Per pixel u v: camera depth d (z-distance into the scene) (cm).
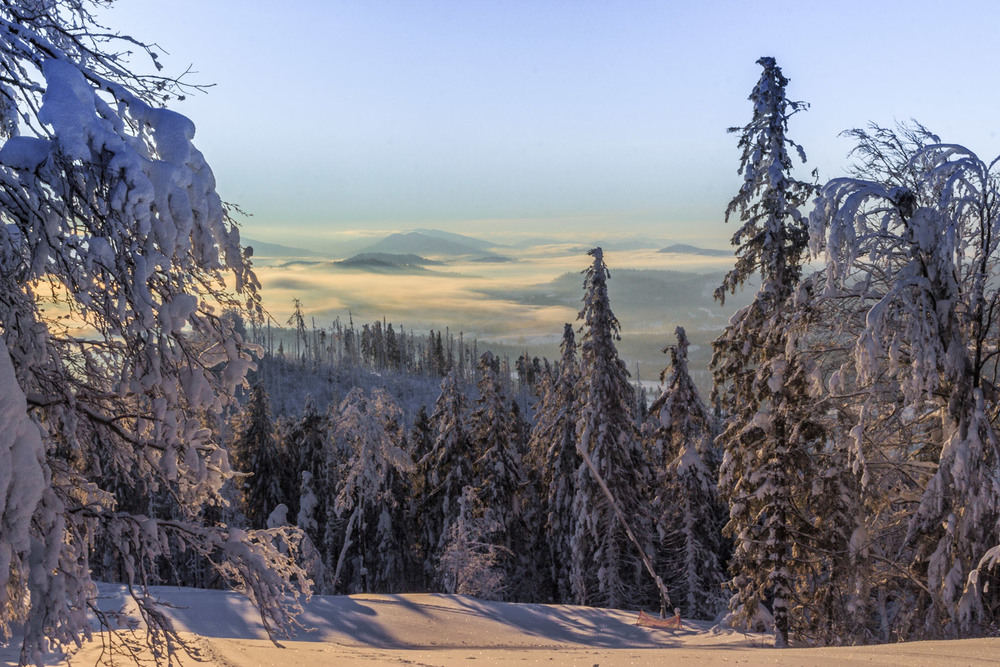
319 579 3597
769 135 2241
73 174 637
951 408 1719
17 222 661
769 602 2316
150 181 650
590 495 3294
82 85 659
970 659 1001
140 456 794
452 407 4434
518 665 1174
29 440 620
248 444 4809
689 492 3266
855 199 1730
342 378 18025
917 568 1864
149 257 657
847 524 2091
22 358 709
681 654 1354
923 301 1695
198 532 772
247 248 733
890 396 1822
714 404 2422
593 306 3284
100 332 716
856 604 2003
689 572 3288
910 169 1772
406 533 4578
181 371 729
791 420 2178
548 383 4638
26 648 650
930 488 1725
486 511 4116
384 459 3991
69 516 732
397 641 2198
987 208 1670
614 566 3312
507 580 4338
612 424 3312
